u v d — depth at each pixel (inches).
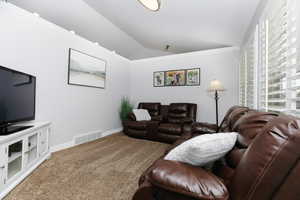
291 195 21.8
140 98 192.5
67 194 56.9
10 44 80.3
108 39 159.2
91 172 73.9
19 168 65.2
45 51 97.5
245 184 24.4
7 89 67.3
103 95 149.4
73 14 115.6
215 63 152.5
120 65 177.3
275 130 24.8
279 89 52.6
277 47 52.4
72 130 116.3
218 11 88.0
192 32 123.7
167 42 157.5
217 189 25.4
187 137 81.6
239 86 138.4
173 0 85.0
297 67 41.2
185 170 29.9
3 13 77.8
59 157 92.4
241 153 35.3
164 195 28.9
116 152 103.0
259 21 74.5
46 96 98.1
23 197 54.7
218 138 37.1
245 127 40.5
